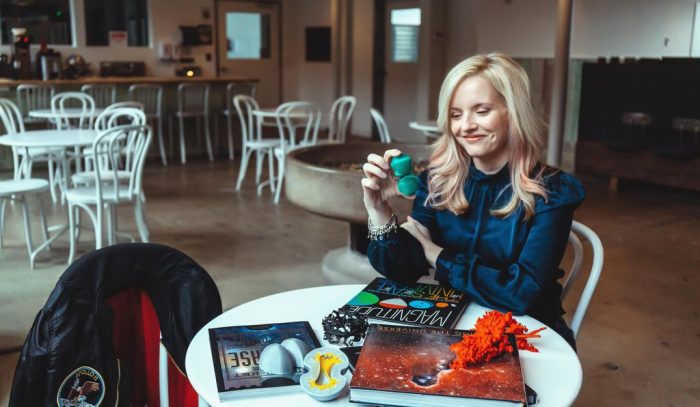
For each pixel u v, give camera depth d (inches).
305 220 198.1
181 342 62.7
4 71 300.7
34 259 153.4
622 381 102.3
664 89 233.6
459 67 57.0
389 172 57.8
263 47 430.9
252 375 45.1
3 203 165.9
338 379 43.8
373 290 59.9
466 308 57.0
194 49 393.7
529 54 324.2
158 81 308.2
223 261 157.5
